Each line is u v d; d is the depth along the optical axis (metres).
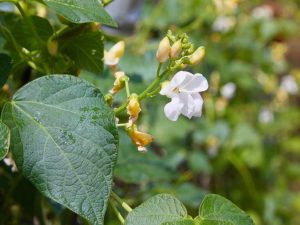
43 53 0.20
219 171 0.50
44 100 0.15
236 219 0.15
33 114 0.15
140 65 0.27
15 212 0.23
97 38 0.19
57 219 0.25
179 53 0.16
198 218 0.15
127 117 0.22
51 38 0.19
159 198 0.16
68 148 0.15
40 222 0.23
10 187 0.22
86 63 0.20
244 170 0.52
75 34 0.19
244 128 0.54
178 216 0.15
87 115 0.15
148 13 0.44
